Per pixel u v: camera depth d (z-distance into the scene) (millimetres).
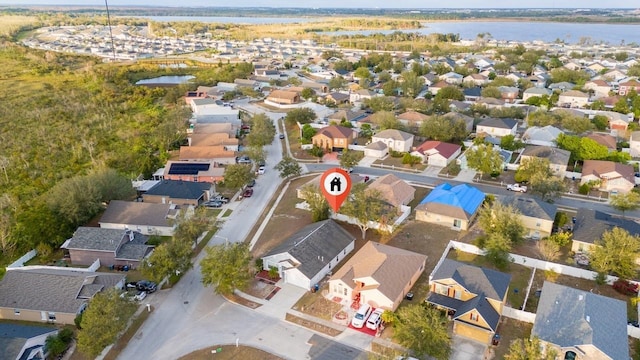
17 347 48531
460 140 119438
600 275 61250
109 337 49375
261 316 57344
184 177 99562
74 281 59375
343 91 191000
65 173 103625
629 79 188625
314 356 50438
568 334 47531
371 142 120312
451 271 58281
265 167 108688
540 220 73562
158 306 59781
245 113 157125
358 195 75250
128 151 117812
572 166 102875
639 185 93250
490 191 92125
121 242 70625
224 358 50562
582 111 143875
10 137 124875
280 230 78688
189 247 64312
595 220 71750
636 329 51875
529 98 161625
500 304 53625
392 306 56094
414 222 80062
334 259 67750
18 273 60812
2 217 76688
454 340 52188
